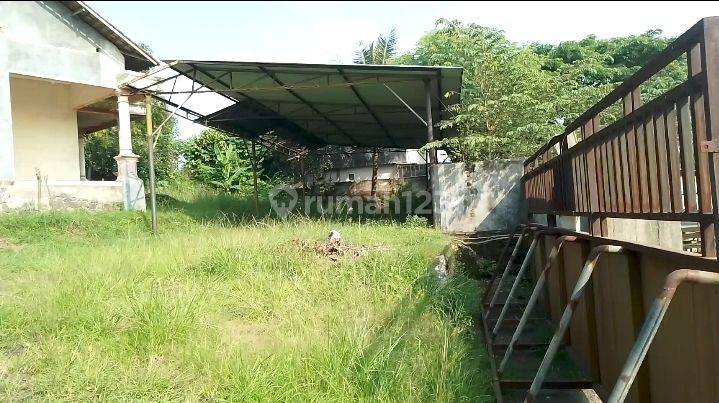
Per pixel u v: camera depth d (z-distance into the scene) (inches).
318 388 136.7
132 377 133.6
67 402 120.6
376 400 130.2
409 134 688.4
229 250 259.9
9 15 363.3
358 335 160.4
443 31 514.3
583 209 162.6
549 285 222.8
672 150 95.5
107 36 421.1
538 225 240.4
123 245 299.7
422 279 234.4
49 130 491.8
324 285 222.7
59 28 393.1
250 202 664.4
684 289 92.7
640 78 106.4
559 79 529.3
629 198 118.6
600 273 140.5
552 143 223.9
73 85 494.9
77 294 181.9
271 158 906.1
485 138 432.1
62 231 361.1
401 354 152.4
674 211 94.9
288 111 561.6
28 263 247.6
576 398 164.6
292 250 263.0
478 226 421.1
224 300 201.0
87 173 756.0
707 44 78.0
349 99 506.9
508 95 451.8
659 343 105.0
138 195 468.4
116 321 163.2
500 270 344.8
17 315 164.9
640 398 113.2
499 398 144.4
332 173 884.6
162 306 168.9
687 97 90.5
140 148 778.2
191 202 600.4
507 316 235.0
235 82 462.0
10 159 384.5
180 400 126.6
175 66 414.9
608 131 130.4
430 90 454.9
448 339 170.9
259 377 134.3
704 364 85.8
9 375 131.4
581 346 165.2
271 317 190.4
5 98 374.9
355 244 296.7
